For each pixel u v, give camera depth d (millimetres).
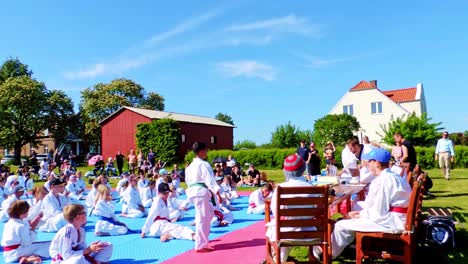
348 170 10102
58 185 10000
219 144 44219
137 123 38719
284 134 42062
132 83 60688
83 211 5770
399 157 11398
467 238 6902
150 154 28859
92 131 56500
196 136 40344
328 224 5203
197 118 45562
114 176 28312
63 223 9641
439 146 17219
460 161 25984
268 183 11477
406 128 32562
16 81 48875
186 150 38594
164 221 8461
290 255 6297
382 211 5285
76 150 60781
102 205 8984
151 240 8234
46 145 61094
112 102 56344
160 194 8539
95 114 57188
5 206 11344
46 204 9742
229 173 20266
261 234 8523
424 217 7051
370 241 5660
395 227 5195
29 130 49438
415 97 48969
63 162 28578
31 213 9695
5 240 6625
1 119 46969
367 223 5293
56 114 51969
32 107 48375
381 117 45875
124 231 9047
